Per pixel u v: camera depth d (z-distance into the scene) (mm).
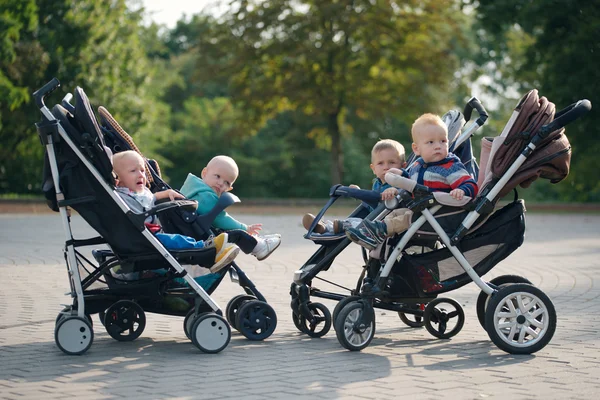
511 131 6957
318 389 5625
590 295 10172
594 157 42562
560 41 36875
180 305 7348
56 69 41688
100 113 7773
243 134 45219
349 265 13664
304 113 46312
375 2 40500
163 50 68000
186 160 64250
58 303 9391
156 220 7484
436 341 7477
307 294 7578
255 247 7523
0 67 35500
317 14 40562
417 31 41594
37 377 5961
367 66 41219
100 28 43438
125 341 7402
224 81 44438
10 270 12602
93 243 7070
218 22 42188
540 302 6883
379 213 7391
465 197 6926
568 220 30641
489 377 5988
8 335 7551
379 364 6445
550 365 6402
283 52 40906
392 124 62344
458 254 7043
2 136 44562
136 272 7270
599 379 5926
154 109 50406
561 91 36031
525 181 7094
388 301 7406
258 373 6121
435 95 43969
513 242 7184
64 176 6793
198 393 5504
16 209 35062
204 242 7195
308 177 65375
